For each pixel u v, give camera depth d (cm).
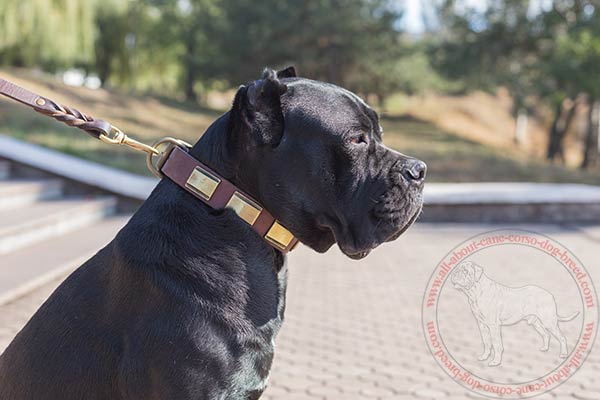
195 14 3350
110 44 2914
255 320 227
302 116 234
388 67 2873
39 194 992
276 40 2778
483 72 2512
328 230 243
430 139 2398
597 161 2538
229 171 237
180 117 2300
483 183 1450
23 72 2088
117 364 221
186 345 213
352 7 2736
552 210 1090
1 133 1337
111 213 1055
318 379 433
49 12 1883
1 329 490
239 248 231
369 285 681
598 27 1997
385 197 238
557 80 2158
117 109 2075
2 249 718
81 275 237
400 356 477
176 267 223
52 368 225
